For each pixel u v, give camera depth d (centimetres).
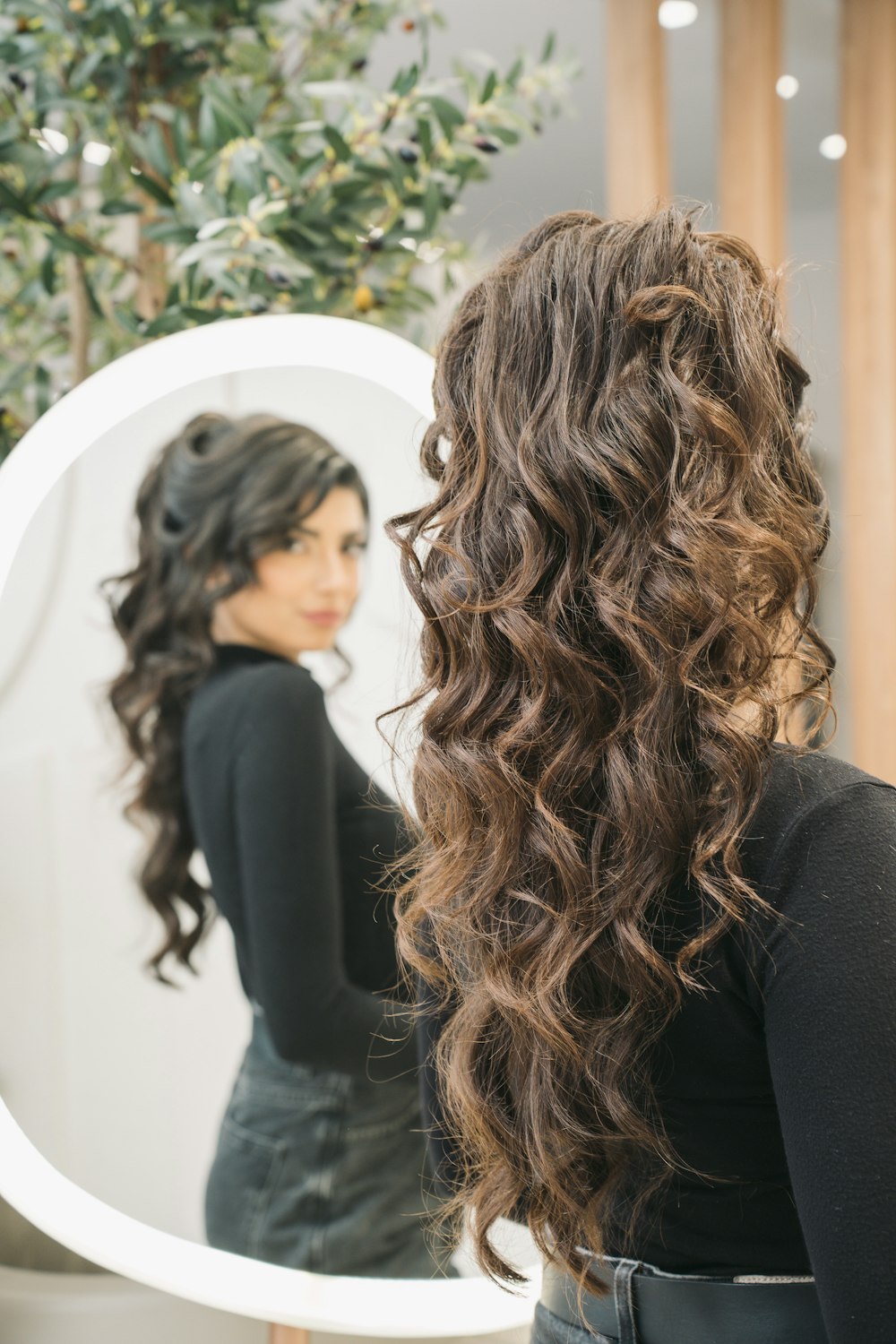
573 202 272
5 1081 107
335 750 108
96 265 148
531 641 57
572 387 57
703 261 57
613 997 57
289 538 108
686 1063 55
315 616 108
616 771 55
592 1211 59
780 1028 49
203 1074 109
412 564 68
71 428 106
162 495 107
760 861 51
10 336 148
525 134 141
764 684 56
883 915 47
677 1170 57
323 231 131
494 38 205
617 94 166
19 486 106
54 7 127
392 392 108
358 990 109
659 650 54
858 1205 45
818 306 307
